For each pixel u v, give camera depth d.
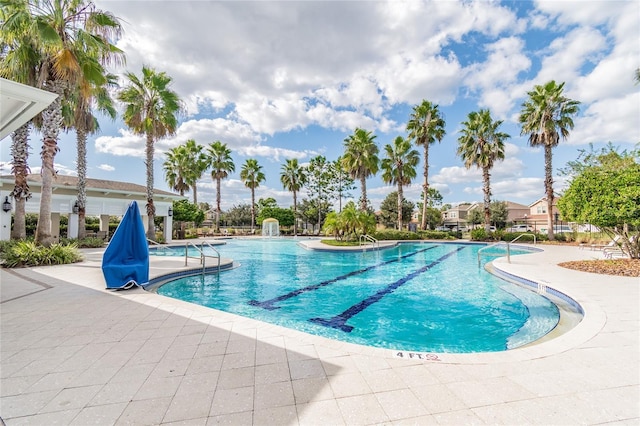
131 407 2.08
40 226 10.23
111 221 24.62
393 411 2.03
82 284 6.46
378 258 14.05
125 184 21.98
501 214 41.31
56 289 5.98
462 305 6.23
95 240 15.66
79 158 16.02
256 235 34.72
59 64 8.95
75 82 9.62
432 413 2.00
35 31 8.19
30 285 6.36
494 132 21.58
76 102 12.01
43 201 10.27
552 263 9.69
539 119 18.77
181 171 30.86
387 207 40.56
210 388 2.33
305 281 8.74
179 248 19.16
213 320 4.07
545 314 5.48
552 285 6.27
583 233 18.42
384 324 5.16
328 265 11.86
